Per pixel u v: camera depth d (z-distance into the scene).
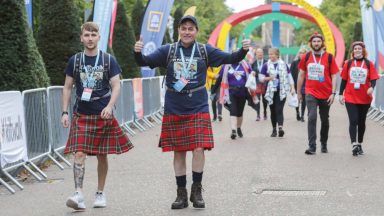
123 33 20.66
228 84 13.56
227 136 14.20
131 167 9.85
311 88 10.95
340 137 13.58
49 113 10.27
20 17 10.08
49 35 13.74
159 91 19.89
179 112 6.82
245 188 7.95
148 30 19.38
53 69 13.66
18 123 8.79
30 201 7.50
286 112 21.67
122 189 8.05
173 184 8.34
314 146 10.98
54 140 10.49
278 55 13.76
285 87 13.73
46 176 9.15
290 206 6.89
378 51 19.53
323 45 10.98
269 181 8.41
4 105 8.30
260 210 6.73
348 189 7.79
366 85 10.76
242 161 10.25
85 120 6.88
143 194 7.71
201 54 6.84
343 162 9.99
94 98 6.88
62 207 7.11
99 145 6.91
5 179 8.81
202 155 6.83
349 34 49.78
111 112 6.82
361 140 11.01
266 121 18.08
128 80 15.53
